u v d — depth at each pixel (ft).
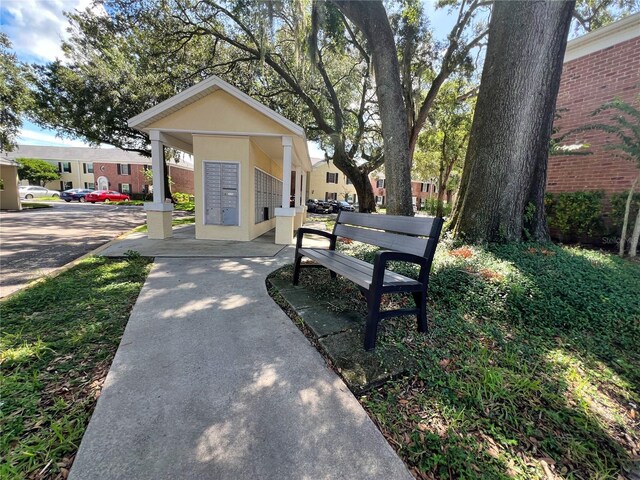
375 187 113.80
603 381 6.00
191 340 6.93
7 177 42.11
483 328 7.84
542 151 15.85
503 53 14.02
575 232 19.75
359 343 6.89
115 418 4.46
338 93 39.73
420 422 4.66
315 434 4.31
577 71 20.52
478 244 14.48
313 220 44.50
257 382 5.45
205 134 20.44
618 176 18.45
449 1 27.71
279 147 24.35
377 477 3.69
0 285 10.53
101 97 42.01
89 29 30.91
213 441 4.11
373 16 17.01
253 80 37.14
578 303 8.98
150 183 98.37
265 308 9.00
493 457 4.09
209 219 21.48
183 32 29.76
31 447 3.91
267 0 21.36
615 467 4.07
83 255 15.90
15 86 39.40
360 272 7.99
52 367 5.72
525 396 5.35
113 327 7.43
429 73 33.14
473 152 15.55
